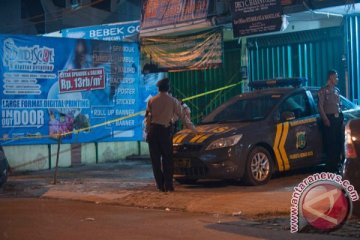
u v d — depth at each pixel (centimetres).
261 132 1285
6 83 1834
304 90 1409
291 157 1326
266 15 1605
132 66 2056
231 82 1962
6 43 1833
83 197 1267
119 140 2047
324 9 1533
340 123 1350
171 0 1888
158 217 1023
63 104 1938
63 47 1934
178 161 1284
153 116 1247
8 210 1125
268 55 1883
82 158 1977
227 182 1353
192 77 2062
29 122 1877
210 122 1401
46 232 899
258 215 1002
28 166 1873
